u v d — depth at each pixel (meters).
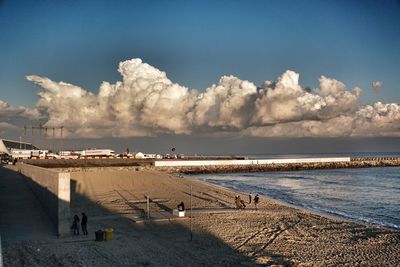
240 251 23.53
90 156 127.25
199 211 37.34
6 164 97.44
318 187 72.12
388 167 146.00
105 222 30.88
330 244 25.73
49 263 19.02
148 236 26.42
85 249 21.86
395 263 21.64
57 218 25.08
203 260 21.38
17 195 41.19
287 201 51.38
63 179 24.52
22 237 23.97
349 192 63.81
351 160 145.38
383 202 51.53
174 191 54.31
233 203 44.00
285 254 23.17
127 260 20.41
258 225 31.36
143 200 44.78
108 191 53.19
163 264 20.23
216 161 117.75
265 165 123.88
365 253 23.62
